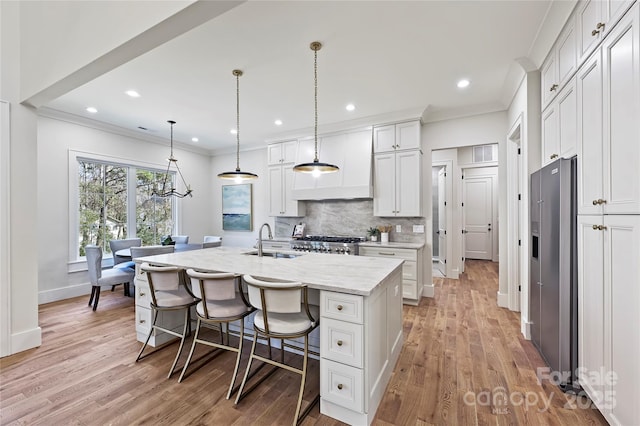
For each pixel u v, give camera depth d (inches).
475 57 103.3
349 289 63.9
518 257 136.7
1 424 65.5
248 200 237.1
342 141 178.5
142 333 107.1
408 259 148.7
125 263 163.5
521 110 116.0
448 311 138.9
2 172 96.2
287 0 74.4
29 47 97.2
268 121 175.2
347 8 78.0
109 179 187.2
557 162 78.0
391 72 114.0
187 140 221.3
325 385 68.5
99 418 67.4
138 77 117.3
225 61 105.1
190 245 185.3
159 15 64.5
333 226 197.6
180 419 67.2
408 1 75.6
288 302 68.3
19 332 99.7
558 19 80.3
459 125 156.7
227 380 83.2
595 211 64.4
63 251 161.5
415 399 73.9
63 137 161.6
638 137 50.4
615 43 57.1
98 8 76.5
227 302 85.9
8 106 97.3
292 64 107.3
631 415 52.8
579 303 72.2
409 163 159.8
